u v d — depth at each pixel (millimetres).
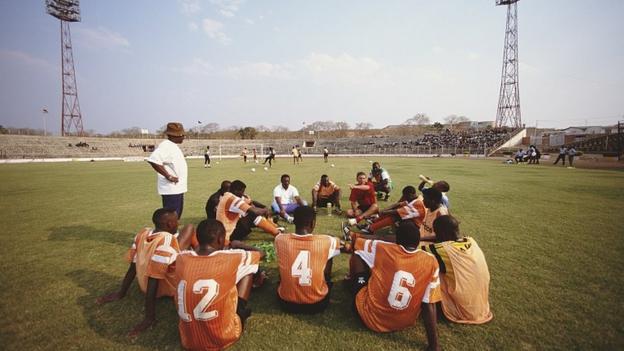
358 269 3113
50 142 47969
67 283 3814
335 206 7570
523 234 5656
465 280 2887
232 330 2533
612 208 7867
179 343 2666
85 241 5457
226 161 37062
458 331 2801
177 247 3107
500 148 43656
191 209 7988
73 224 6613
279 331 2818
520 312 3088
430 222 4539
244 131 85875
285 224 6430
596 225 6254
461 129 68938
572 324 2885
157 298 3420
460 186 11953
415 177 15375
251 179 14742
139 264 2963
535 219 6758
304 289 2938
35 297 3453
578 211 7531
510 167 22266
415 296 2568
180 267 2490
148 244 2986
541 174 16672
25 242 5379
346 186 12094
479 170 19594
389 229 6102
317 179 14312
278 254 3062
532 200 8984
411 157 45531
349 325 2916
